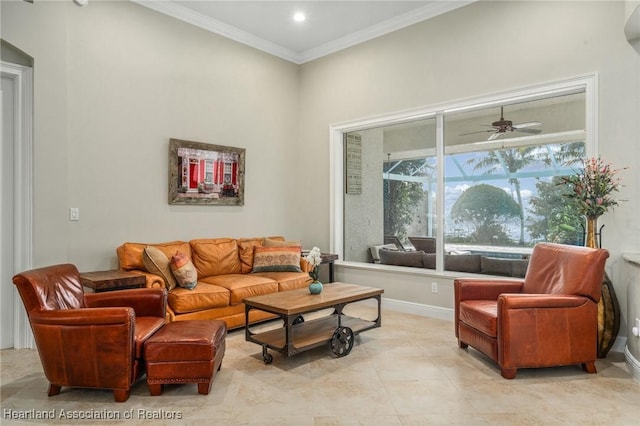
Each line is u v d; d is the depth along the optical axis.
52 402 2.61
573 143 3.97
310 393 2.73
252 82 5.51
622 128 3.52
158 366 2.68
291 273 4.78
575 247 3.26
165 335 2.75
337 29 5.23
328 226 5.79
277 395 2.70
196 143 4.85
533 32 3.99
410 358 3.37
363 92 5.37
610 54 3.57
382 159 5.41
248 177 5.46
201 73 4.95
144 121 4.44
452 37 4.55
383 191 5.39
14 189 3.56
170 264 3.98
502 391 2.75
